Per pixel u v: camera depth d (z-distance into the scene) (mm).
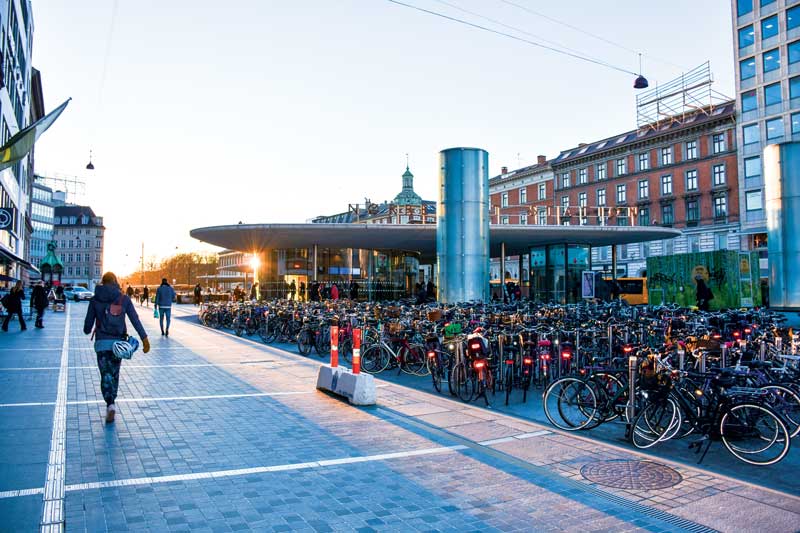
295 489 4496
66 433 5961
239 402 7727
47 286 40156
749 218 46938
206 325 23266
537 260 30672
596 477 4910
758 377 6148
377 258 32875
